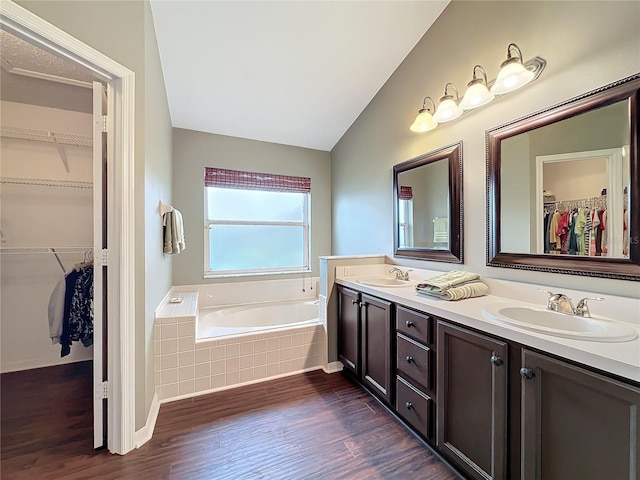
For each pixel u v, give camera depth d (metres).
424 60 2.28
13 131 2.33
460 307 1.48
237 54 2.21
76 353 2.63
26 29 1.12
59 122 2.54
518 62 1.45
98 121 1.51
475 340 1.27
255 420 1.81
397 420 1.81
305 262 3.77
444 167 2.12
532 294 1.55
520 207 1.61
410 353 1.67
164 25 1.92
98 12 1.38
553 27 1.46
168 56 2.16
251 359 2.31
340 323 2.50
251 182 3.43
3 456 1.48
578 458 0.93
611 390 0.84
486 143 1.81
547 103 1.49
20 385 2.22
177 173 3.08
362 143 3.11
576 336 1.01
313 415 1.86
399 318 1.77
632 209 1.18
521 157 1.61
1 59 1.96
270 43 2.15
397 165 2.58
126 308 1.52
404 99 2.50
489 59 1.79
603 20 1.28
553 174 1.46
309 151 3.74
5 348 2.42
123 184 1.49
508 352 1.14
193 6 1.83
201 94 2.61
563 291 1.42
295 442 1.61
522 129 1.60
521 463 1.09
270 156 3.53
